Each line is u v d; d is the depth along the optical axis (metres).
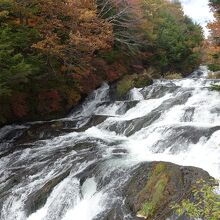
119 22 27.58
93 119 18.09
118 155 11.98
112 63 27.56
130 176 9.88
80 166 11.59
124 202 9.06
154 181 9.16
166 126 13.48
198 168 9.16
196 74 43.03
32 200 10.70
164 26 41.53
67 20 20.77
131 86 24.12
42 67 18.45
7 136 17.94
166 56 38.00
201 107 15.12
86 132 16.45
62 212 10.00
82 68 21.55
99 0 27.06
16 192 11.37
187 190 8.41
